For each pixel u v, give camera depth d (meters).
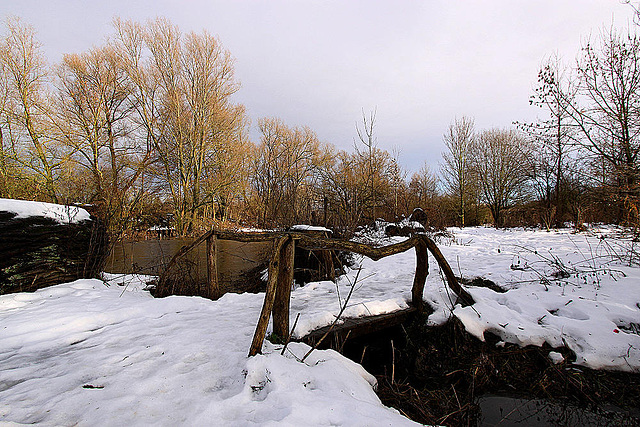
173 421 1.82
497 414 3.01
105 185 11.78
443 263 4.09
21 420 1.80
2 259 4.38
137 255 9.99
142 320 3.63
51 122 16.53
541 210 19.19
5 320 3.41
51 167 15.75
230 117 21.67
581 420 2.89
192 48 20.20
